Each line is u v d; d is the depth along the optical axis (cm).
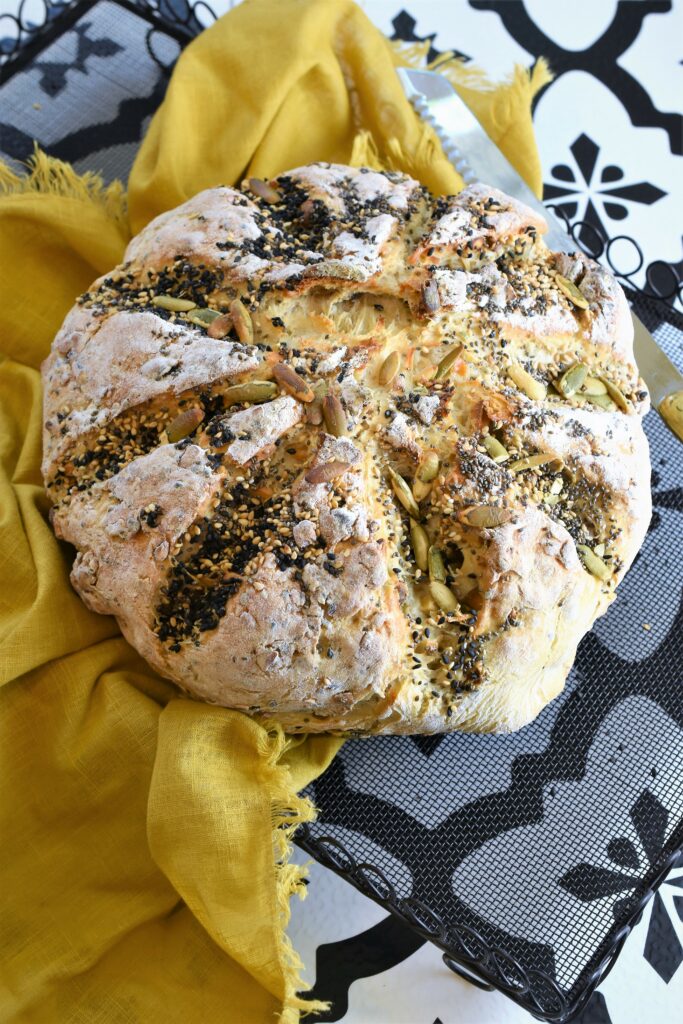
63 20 74
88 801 61
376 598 58
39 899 61
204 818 58
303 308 61
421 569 59
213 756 59
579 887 63
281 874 59
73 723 61
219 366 59
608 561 61
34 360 68
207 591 59
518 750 65
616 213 78
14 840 61
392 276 61
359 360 60
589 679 66
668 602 67
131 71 74
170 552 58
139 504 58
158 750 59
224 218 62
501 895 63
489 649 59
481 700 59
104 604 60
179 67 69
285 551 57
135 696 61
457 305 60
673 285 75
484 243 62
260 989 61
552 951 62
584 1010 66
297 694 58
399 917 62
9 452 65
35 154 71
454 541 59
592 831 64
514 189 70
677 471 69
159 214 69
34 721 61
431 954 66
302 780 62
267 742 59
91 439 61
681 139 79
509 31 80
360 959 66
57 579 61
